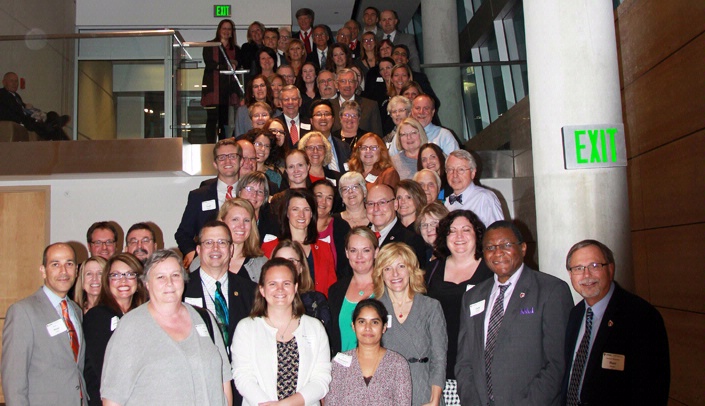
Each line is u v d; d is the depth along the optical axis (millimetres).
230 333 3926
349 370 3627
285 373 3516
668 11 6008
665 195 6156
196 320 3445
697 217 5582
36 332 3799
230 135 8125
